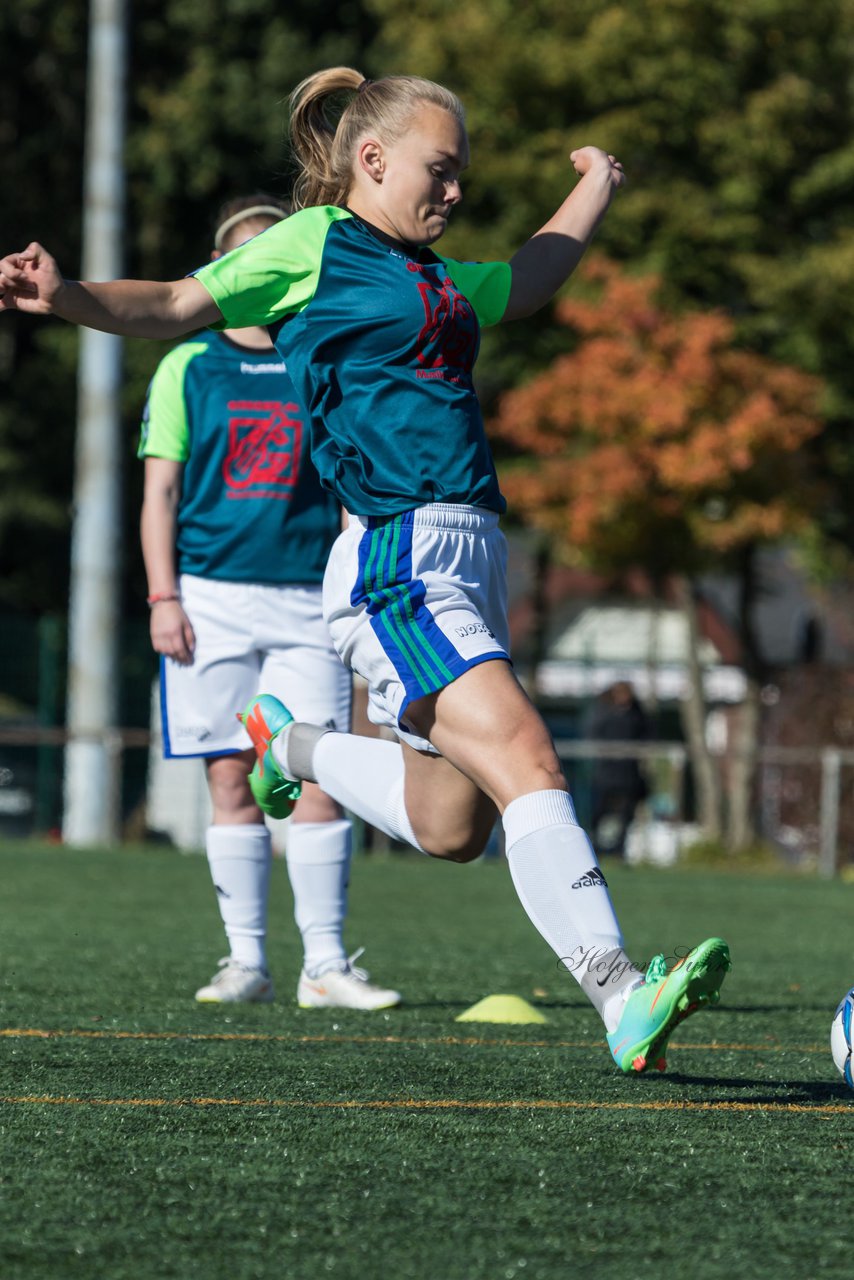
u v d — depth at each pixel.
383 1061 14.03
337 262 12.16
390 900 38.41
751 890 45.81
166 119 92.62
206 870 44.91
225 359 18.58
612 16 76.56
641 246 78.19
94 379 64.62
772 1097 12.48
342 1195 8.95
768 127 75.81
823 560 87.69
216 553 18.39
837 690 67.62
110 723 64.38
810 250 76.50
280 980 21.50
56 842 59.78
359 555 11.64
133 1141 10.31
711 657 112.12
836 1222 8.54
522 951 26.56
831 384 77.88
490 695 11.08
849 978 23.34
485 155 79.50
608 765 65.56
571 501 71.56
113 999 18.56
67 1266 7.62
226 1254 7.84
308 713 18.39
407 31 83.44
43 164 102.44
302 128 12.91
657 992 10.38
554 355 80.31
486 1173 9.49
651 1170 9.63
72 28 96.44
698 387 69.38
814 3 76.69
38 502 98.31
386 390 11.84
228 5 91.88
